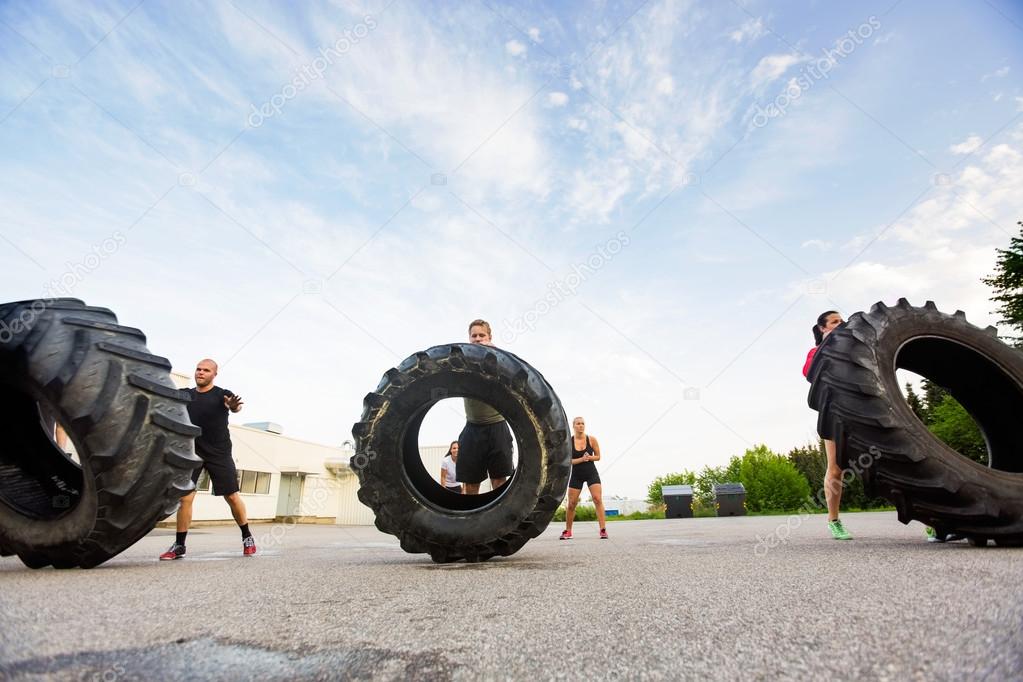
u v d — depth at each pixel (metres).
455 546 2.89
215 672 0.98
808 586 1.73
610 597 1.66
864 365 3.01
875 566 2.15
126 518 2.72
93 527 2.68
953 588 1.57
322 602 1.64
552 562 2.80
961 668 0.90
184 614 1.46
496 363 2.95
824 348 3.23
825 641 1.09
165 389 2.89
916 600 1.43
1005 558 2.22
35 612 1.49
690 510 22.17
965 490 2.73
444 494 3.31
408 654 1.08
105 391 2.70
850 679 0.88
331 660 1.05
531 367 3.10
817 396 3.26
